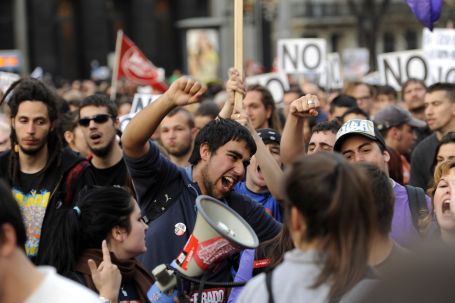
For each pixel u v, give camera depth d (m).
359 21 121.00
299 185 8.66
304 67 40.59
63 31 157.25
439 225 13.50
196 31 74.31
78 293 8.14
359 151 14.53
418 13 23.45
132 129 13.08
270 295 8.74
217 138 13.08
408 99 31.86
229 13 146.62
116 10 164.38
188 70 74.62
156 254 13.44
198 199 11.12
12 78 34.16
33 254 15.13
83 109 18.94
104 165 19.06
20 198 15.37
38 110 15.33
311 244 8.74
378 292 6.30
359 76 68.88
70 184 15.44
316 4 168.12
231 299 12.37
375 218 8.77
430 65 33.91
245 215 13.77
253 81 39.44
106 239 11.82
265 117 24.83
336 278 8.56
